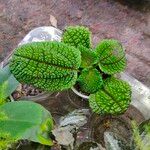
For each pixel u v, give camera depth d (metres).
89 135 0.23
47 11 0.36
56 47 0.20
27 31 0.36
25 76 0.20
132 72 0.34
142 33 0.35
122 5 0.36
